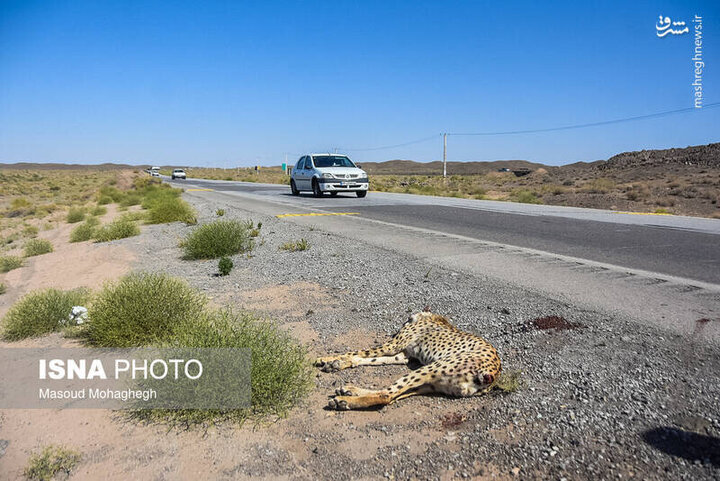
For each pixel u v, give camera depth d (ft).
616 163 231.30
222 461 10.88
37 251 50.34
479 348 13.83
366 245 35.63
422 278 25.25
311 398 13.53
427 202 75.10
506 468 10.18
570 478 9.76
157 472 10.60
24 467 11.03
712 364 14.24
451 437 11.36
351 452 11.00
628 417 11.65
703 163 186.70
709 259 29.07
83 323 20.39
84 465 10.96
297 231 43.91
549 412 12.05
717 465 9.89
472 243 35.63
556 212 59.47
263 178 258.98
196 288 25.40
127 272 32.78
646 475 9.72
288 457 10.94
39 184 234.38
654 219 51.39
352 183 84.12
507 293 22.02
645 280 23.89
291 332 18.52
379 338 17.71
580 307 19.69
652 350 15.33
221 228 37.27
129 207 100.73
